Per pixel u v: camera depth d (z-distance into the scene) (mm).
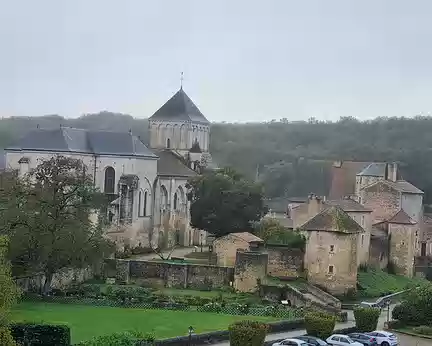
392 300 113188
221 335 77188
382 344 79562
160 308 95500
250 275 106438
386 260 137000
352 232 112688
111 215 137000
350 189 178375
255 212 130625
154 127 177000
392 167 156375
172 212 156125
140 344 60969
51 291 100188
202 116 182500
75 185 103250
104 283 109688
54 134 137500
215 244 119688
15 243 95062
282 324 84688
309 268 113188
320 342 73500
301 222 138375
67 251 97000
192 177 146500
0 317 56031
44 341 65812
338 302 103125
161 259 126625
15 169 132375
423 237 151875
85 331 76938
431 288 96938
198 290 108688
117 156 141000
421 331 91312
